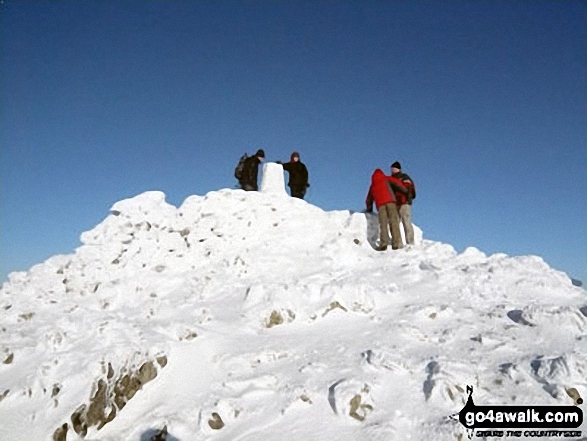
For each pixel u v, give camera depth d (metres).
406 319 6.84
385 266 9.12
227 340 6.47
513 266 8.56
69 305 7.99
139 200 10.52
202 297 8.02
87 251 9.48
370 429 4.73
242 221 10.09
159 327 6.56
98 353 5.76
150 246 9.38
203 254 9.38
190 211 10.34
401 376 5.47
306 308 7.18
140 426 5.05
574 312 6.55
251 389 5.42
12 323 7.55
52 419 5.23
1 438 5.09
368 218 11.36
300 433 4.80
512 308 7.12
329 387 5.31
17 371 6.05
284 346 6.25
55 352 6.21
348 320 6.95
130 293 8.25
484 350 5.98
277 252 9.49
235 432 4.91
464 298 7.55
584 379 5.28
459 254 9.71
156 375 5.79
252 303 7.46
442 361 5.59
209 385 5.58
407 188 10.72
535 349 5.96
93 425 5.25
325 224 10.80
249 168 12.46
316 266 9.02
